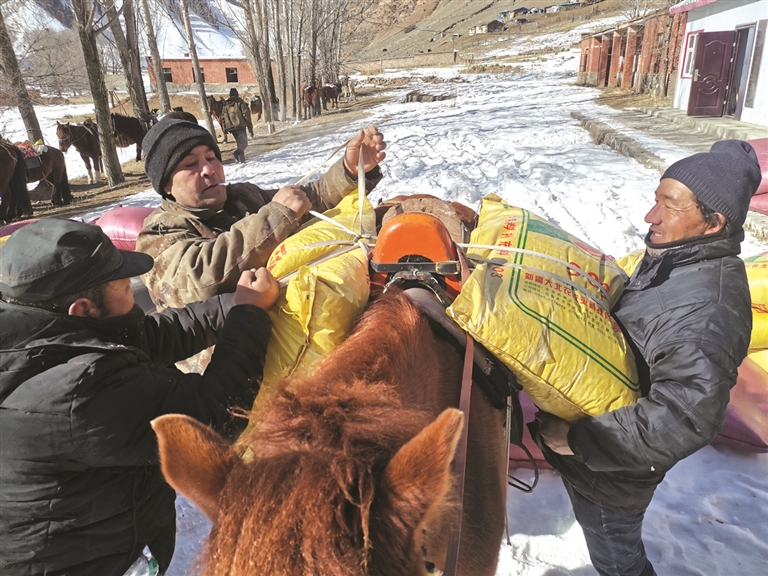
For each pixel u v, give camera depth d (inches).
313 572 31.9
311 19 1115.3
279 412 42.0
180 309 70.9
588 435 61.5
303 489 34.5
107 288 58.2
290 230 76.0
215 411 56.3
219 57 1647.4
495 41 2333.9
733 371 59.8
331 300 58.5
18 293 52.9
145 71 1680.6
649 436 59.1
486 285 60.9
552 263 68.1
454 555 45.6
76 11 517.3
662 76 685.3
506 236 72.6
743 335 61.2
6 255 53.6
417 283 63.6
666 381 61.1
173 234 83.4
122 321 59.9
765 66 439.8
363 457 37.7
